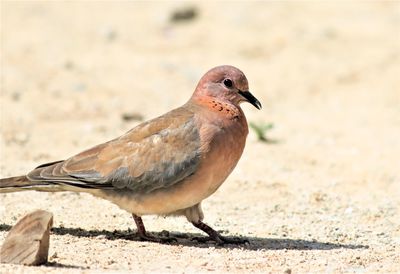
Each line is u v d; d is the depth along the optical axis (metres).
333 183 14.85
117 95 20.84
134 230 11.68
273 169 15.59
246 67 23.70
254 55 24.80
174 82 22.33
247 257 10.59
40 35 26.05
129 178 10.79
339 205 13.59
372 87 22.27
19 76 21.41
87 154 11.09
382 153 17.05
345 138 18.30
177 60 24.17
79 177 10.91
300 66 23.70
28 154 15.79
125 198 10.93
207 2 29.59
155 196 10.80
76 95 20.48
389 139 18.17
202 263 10.23
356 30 26.69
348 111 20.59
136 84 21.89
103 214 12.41
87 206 12.77
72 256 10.21
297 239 11.69
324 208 13.43
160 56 24.53
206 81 11.20
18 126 17.80
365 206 13.58
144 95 21.08
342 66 23.56
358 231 12.23
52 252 10.32
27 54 23.81
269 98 21.56
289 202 13.68
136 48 25.20
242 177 14.90
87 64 23.36
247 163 15.91
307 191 14.27
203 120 10.84
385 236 12.01
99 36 26.20
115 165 10.86
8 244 9.73
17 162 15.14
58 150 16.31
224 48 25.22
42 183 11.01
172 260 10.30
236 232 11.97
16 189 11.09
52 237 11.05
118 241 11.04
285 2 29.84
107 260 10.14
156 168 10.70
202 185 10.74
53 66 22.70
